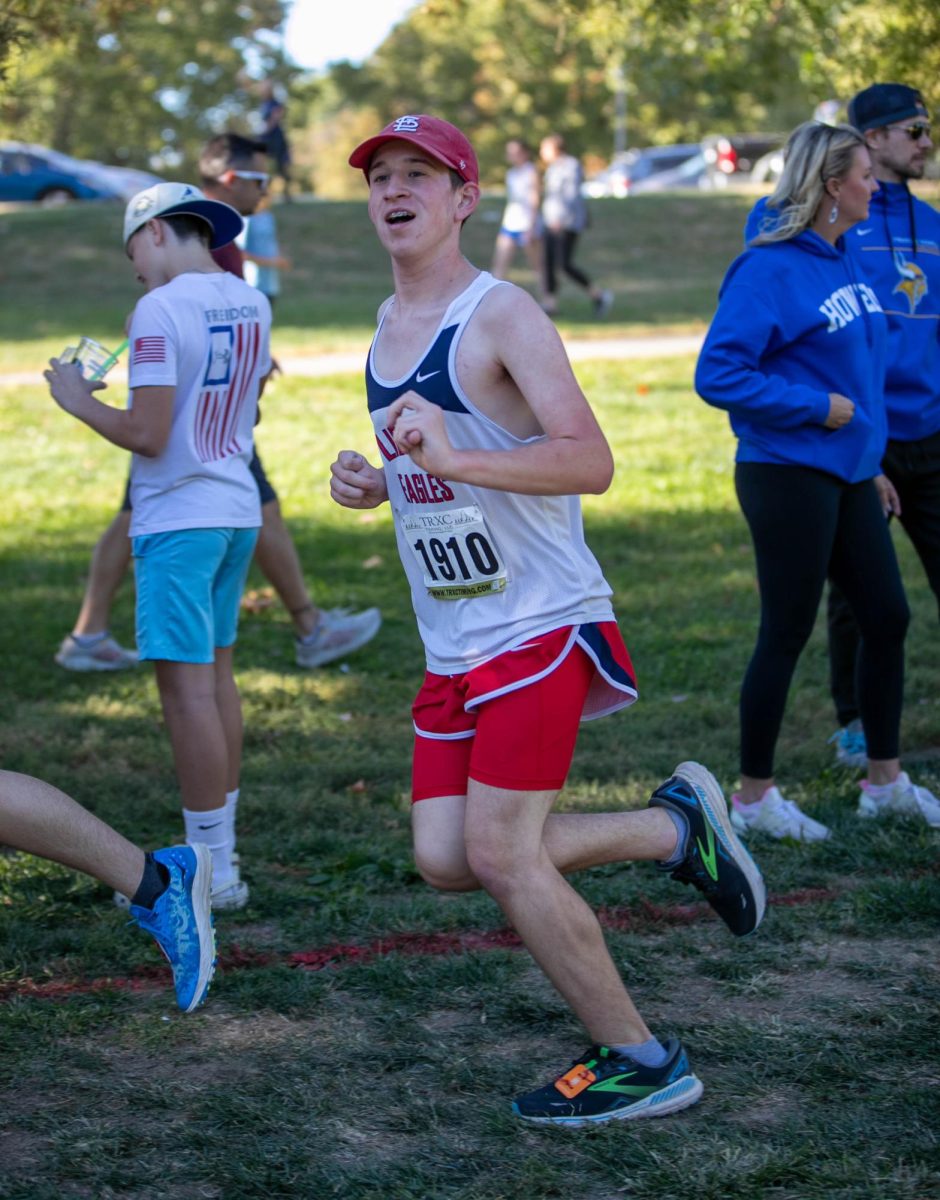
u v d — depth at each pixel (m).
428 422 5.00
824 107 16.66
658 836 5.82
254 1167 5.16
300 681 11.93
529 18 59.09
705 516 17.03
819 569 7.98
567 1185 5.06
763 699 8.17
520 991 6.54
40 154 62.94
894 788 8.54
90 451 21.33
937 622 12.88
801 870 7.85
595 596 5.48
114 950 7.02
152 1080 5.83
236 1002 6.50
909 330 8.73
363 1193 5.00
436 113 105.94
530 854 5.32
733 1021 6.18
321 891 7.82
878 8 13.63
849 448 7.84
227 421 7.66
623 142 95.50
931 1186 4.95
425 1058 5.98
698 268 42.12
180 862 5.96
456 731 5.47
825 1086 5.66
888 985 6.50
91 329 32.69
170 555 7.43
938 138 13.50
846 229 8.00
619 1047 5.50
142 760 10.09
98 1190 5.05
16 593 14.45
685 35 18.33
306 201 52.16
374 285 40.09
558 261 33.81
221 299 7.60
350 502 5.75
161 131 92.00
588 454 5.06
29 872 7.96
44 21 11.37
